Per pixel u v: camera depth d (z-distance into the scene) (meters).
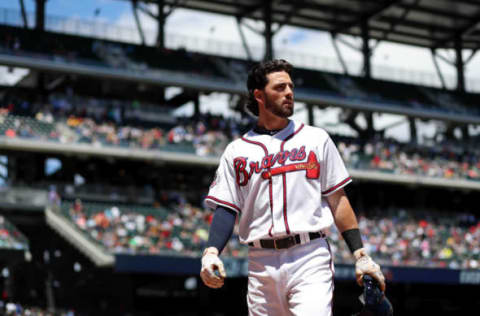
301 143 6.29
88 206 49.81
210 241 6.23
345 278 47.25
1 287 45.75
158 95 62.22
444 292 58.84
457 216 62.62
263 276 6.25
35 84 56.59
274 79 6.33
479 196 71.88
